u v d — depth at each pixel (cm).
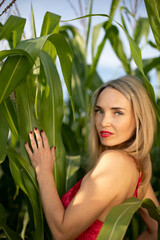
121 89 91
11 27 83
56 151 94
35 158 88
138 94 92
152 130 95
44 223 95
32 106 90
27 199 94
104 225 63
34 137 91
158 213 70
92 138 112
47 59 94
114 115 92
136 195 96
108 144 93
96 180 80
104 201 79
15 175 87
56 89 93
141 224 137
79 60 187
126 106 91
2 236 109
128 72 161
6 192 148
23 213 143
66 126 159
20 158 86
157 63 132
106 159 85
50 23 88
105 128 92
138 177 94
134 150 93
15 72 73
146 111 93
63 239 79
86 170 116
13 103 90
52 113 93
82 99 184
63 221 78
